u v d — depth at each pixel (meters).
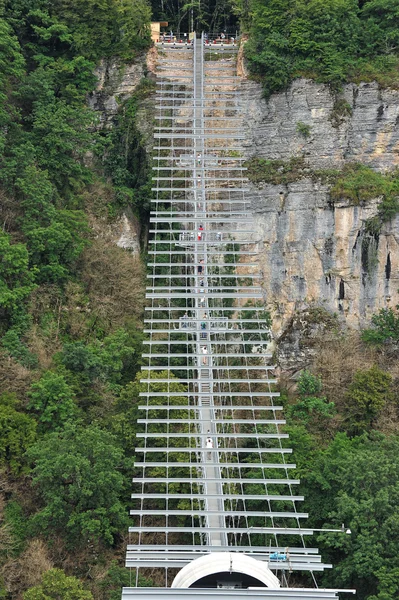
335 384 55.38
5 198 52.84
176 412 46.06
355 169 60.94
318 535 43.81
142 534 43.00
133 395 47.12
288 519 44.84
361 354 58.41
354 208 59.72
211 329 47.69
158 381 43.84
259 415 52.59
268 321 57.31
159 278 58.25
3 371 46.50
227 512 37.31
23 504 42.53
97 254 56.72
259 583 33.06
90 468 41.12
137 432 45.44
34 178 53.44
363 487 42.91
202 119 59.81
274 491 44.56
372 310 60.00
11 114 56.44
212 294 48.53
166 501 41.34
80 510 40.88
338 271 60.00
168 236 60.19
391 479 42.81
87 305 54.22
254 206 60.59
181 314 56.25
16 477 42.94
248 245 60.06
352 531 41.41
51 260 52.94
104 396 48.00
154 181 60.78
